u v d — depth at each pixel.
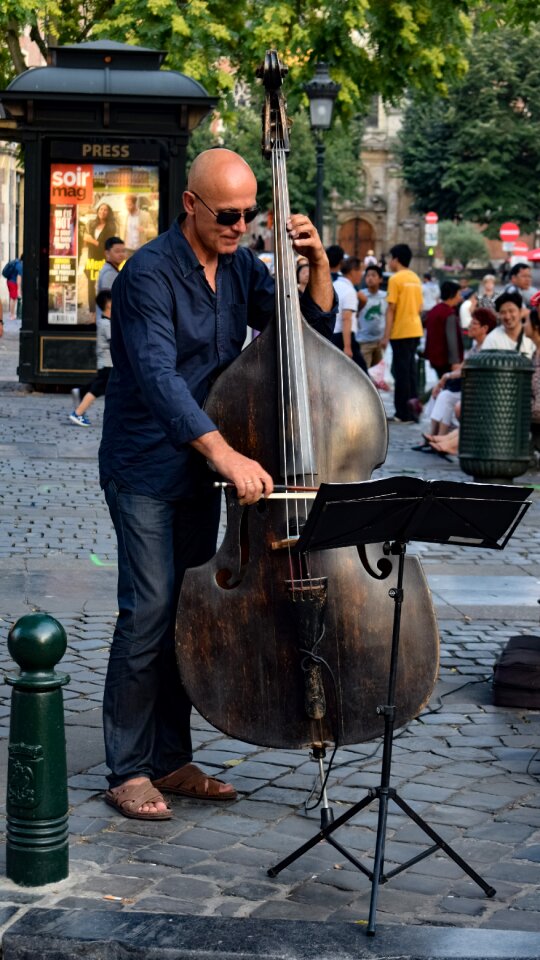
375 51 23.80
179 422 4.02
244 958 3.47
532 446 12.36
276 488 4.04
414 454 13.59
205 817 4.45
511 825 4.43
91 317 17.83
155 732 4.62
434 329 16.05
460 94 62.31
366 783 4.79
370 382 4.33
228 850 4.18
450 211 66.44
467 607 7.56
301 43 22.27
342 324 14.45
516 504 3.70
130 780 4.48
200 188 4.21
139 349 4.19
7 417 15.41
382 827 3.75
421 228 86.50
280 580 4.18
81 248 17.61
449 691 5.97
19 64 23.50
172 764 4.66
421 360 18.73
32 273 17.66
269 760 5.04
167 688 4.61
